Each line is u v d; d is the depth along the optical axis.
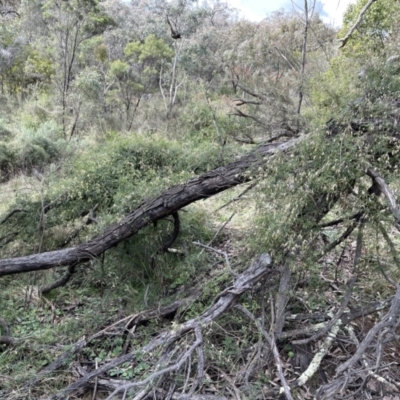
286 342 2.28
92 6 8.79
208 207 4.47
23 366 2.26
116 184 3.49
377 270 2.43
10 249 3.60
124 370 2.12
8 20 12.94
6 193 5.32
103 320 2.66
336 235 3.00
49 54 11.16
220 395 1.91
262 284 2.28
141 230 3.03
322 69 4.19
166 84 10.62
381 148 2.12
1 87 11.58
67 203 3.54
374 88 2.29
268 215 2.17
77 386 2.00
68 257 2.80
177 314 2.47
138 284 3.13
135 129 8.48
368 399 1.94
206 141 3.79
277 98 3.86
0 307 2.90
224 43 10.95
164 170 3.56
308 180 2.10
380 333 1.92
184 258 3.36
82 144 7.33
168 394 1.79
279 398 1.92
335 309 2.46
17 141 6.96
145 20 13.08
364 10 3.82
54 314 2.86
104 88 9.61
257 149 2.78
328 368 2.14
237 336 2.36
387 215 2.12
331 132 2.28
